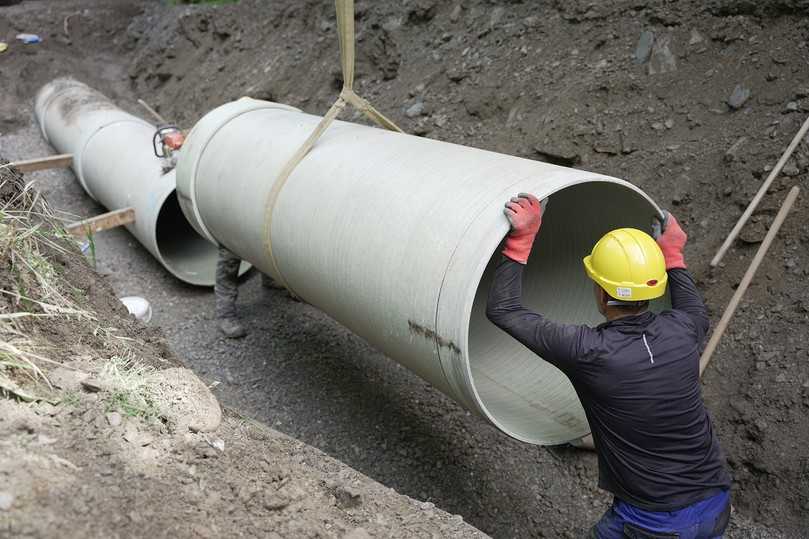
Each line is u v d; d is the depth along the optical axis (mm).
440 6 7094
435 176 2879
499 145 5555
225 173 4008
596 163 4902
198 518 1899
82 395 2141
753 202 3818
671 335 2326
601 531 2541
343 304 3178
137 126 7199
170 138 5770
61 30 12086
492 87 5977
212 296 5918
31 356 2174
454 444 4059
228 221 4020
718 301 3924
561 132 5176
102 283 3322
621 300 2309
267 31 9242
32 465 1793
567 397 3086
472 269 2422
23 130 10039
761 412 3486
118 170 6496
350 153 3328
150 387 2324
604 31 5562
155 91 10711
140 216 5918
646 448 2326
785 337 3604
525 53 5992
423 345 2688
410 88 6781
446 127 6117
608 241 2355
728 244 3789
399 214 2832
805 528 3156
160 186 5746
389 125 3617
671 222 2674
